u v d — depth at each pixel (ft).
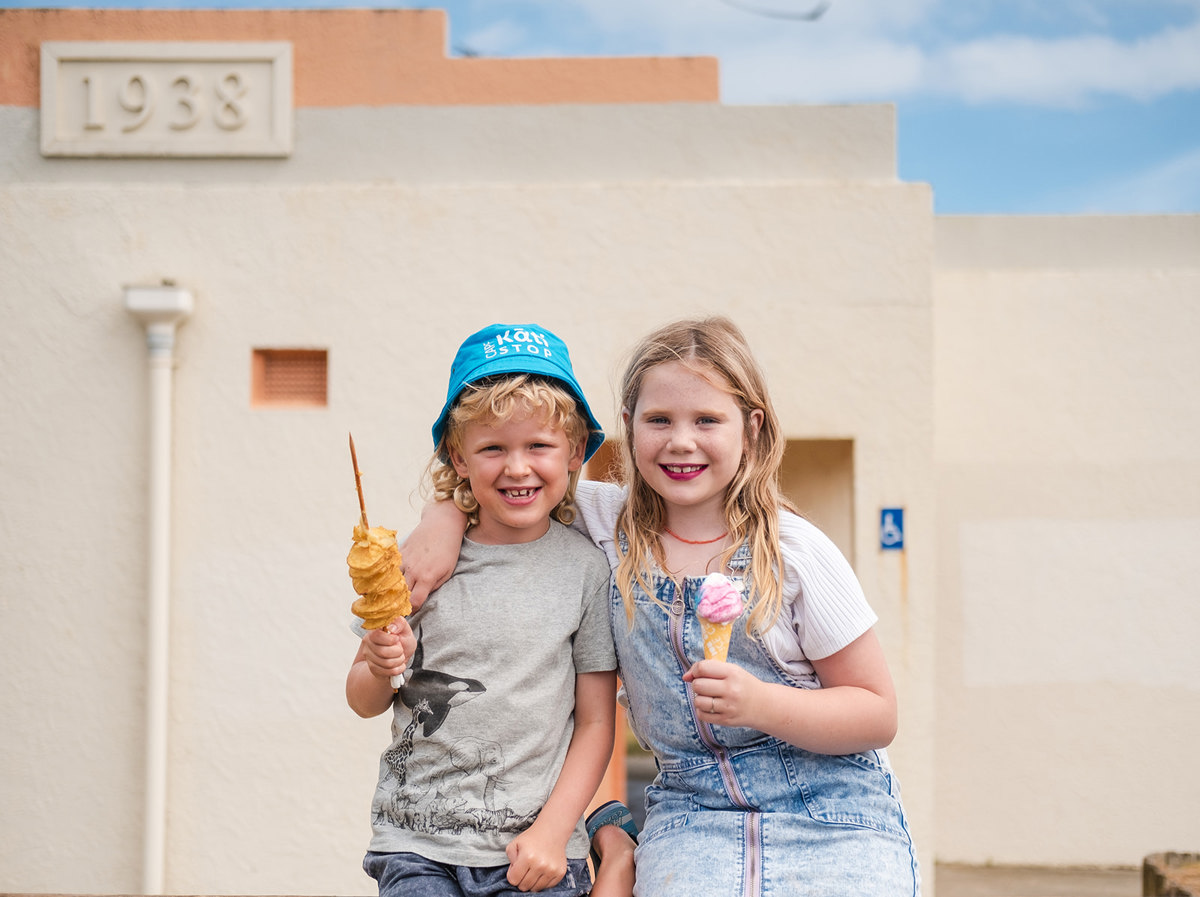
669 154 18.63
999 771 20.75
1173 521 20.83
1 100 18.67
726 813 7.32
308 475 18.28
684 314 18.25
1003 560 20.97
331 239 18.43
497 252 18.42
